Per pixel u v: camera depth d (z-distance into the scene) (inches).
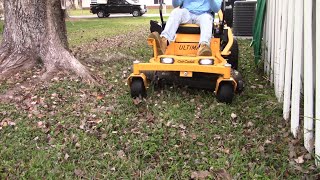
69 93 142.5
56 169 91.3
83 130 112.2
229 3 272.2
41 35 166.1
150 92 141.6
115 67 181.8
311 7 87.1
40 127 114.8
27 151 100.9
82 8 950.4
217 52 140.9
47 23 165.6
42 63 167.0
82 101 135.4
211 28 141.9
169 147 100.3
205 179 85.5
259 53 171.5
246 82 156.4
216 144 102.0
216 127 111.4
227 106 128.2
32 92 142.9
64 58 163.3
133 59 199.8
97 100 135.9
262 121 115.0
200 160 93.4
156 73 141.6
